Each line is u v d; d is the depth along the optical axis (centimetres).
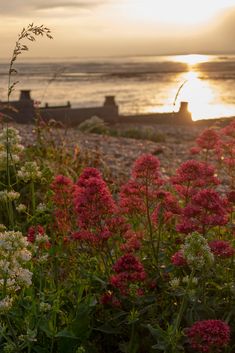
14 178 790
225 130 588
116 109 3147
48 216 535
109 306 427
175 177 482
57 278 472
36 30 550
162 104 5869
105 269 450
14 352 358
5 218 709
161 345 352
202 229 409
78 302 411
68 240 513
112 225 463
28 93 2897
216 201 405
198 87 9625
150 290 429
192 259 344
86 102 6134
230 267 441
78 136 1741
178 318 355
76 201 454
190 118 3142
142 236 478
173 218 509
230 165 586
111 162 1284
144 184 489
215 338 324
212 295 438
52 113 2884
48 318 397
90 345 399
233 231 482
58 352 394
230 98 7000
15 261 348
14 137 625
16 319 388
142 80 12800
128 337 419
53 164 898
